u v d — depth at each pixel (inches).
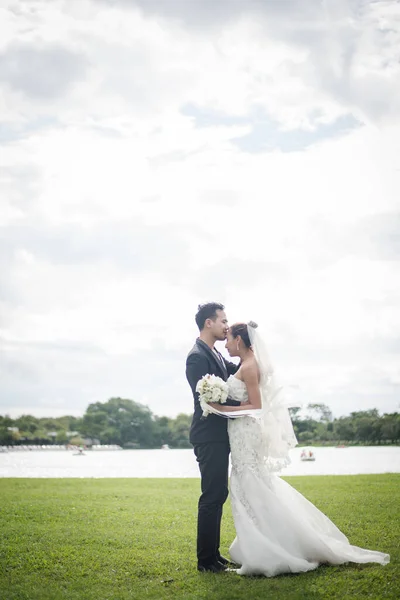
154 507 462.6
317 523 286.4
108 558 298.0
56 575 273.7
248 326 290.7
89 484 681.0
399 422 4106.8
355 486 573.6
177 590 247.6
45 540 338.6
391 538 321.1
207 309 294.0
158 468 1573.6
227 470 284.7
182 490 597.9
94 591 249.1
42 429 7111.2
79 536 348.2
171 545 324.8
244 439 281.9
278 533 270.7
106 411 6924.2
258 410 279.7
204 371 286.4
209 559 277.3
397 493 506.0
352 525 359.3
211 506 279.1
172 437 6939.0
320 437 4131.4
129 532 359.3
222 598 233.3
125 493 565.9
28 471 1469.0
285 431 286.0
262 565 262.2
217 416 283.7
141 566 284.0
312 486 583.2
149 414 6973.4
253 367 285.6
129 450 6756.9
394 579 245.4
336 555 271.6
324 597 230.7
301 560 265.0
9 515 422.9
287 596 231.1
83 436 6875.0
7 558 301.3
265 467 283.6
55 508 455.8
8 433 6791.3
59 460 2674.7
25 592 248.5
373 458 1991.9
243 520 273.4
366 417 4168.3
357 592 233.3
